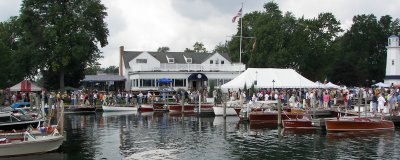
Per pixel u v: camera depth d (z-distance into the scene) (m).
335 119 38.78
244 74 59.53
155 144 33.22
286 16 94.75
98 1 77.06
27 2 72.50
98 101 67.38
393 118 41.75
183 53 94.94
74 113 61.28
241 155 28.77
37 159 27.53
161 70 78.94
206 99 63.84
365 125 38.53
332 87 63.50
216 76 80.81
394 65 99.06
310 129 40.06
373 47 113.81
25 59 73.06
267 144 32.75
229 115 55.09
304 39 94.00
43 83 88.50
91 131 40.88
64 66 73.06
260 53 89.62
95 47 78.06
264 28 89.50
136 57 89.31
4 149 27.55
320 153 29.09
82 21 73.00
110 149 31.14
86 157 28.28
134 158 28.06
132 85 81.19
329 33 107.81
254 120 46.56
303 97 58.97
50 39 71.25
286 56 89.06
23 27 72.50
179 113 60.22
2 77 68.62
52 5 73.12
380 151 29.52
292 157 27.98
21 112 40.41
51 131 30.83
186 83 79.69
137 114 59.59
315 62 100.19
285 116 45.78
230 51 105.31
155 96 67.06
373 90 61.72
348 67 98.19
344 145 31.83
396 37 99.25
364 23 112.81
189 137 36.66
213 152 29.89
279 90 62.38
